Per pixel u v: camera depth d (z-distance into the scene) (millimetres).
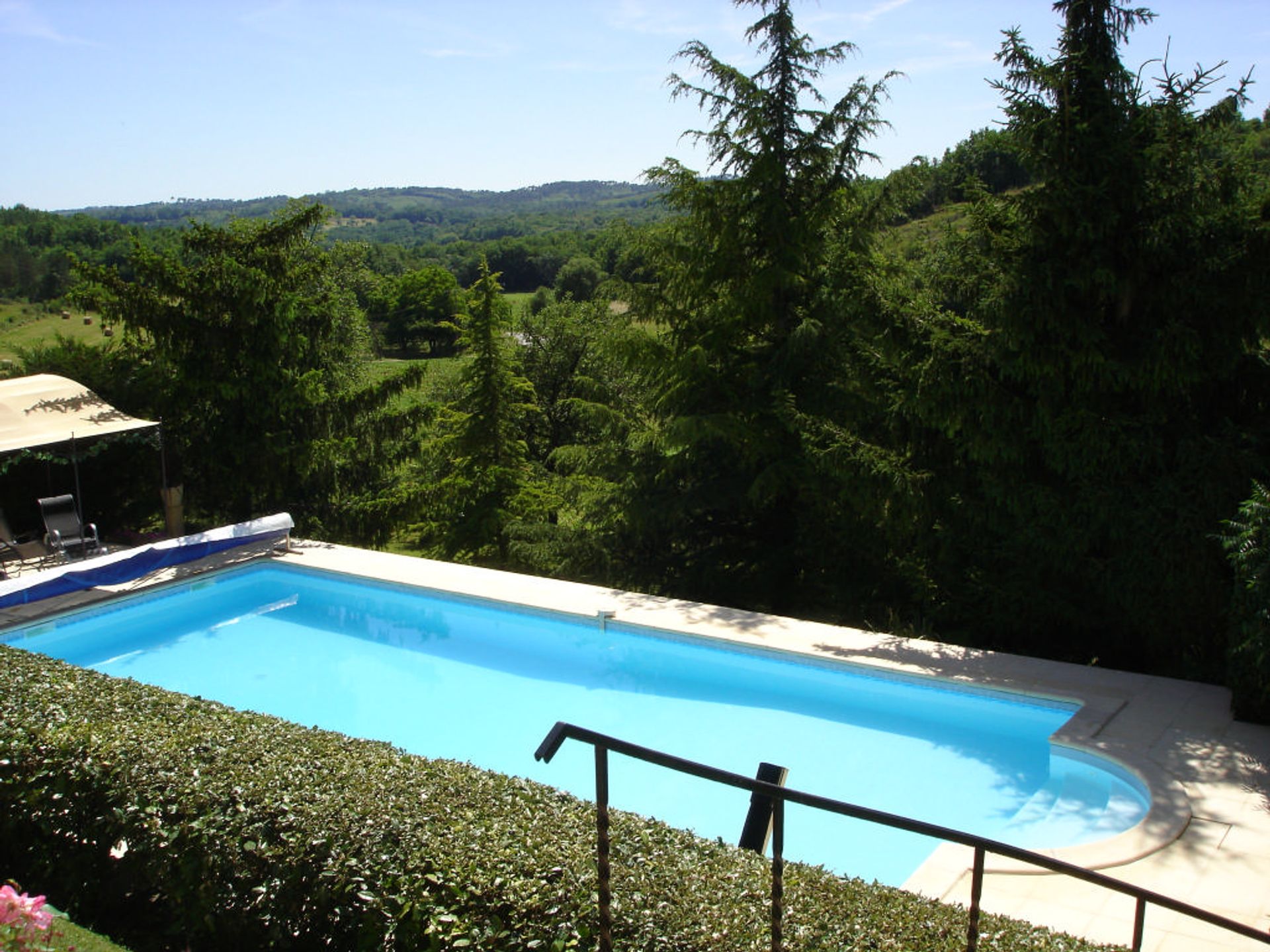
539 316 23656
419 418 17172
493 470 17484
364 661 11086
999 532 10164
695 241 14242
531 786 4867
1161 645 9508
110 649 11484
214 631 12062
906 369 10398
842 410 12992
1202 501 8750
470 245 101625
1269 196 8703
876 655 9508
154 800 4785
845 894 3906
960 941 3562
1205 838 6066
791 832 7223
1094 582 9680
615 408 16562
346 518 17094
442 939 3852
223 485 16500
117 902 5043
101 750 5152
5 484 15531
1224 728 7695
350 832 4352
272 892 4375
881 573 12727
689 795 7883
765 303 13688
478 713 9656
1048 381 9469
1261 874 5648
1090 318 9289
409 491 17250
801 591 14258
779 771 4535
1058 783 7617
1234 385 9320
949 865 5902
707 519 14984
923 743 8695
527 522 16703
